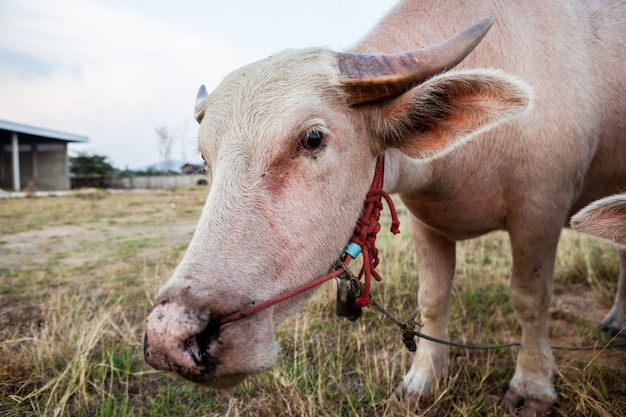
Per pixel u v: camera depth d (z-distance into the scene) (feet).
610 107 10.23
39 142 111.75
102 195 73.10
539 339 9.47
